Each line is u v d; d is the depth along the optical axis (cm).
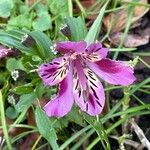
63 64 11
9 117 14
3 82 15
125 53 16
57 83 11
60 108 11
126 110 13
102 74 11
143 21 16
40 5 16
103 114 14
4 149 13
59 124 13
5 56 13
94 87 11
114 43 16
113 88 14
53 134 12
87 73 11
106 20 16
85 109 11
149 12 17
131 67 11
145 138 13
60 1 15
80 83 11
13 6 15
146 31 16
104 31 16
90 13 16
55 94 12
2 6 15
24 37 12
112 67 11
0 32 12
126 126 14
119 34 16
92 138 14
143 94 15
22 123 14
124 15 16
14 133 14
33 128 14
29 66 13
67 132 14
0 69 15
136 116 14
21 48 12
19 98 13
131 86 14
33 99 13
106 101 14
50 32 15
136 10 16
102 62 11
